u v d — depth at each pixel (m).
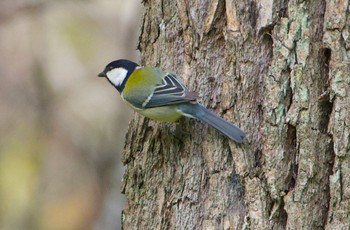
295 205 8.52
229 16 9.18
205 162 9.30
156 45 10.27
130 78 10.20
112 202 18.80
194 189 9.33
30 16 21.44
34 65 21.97
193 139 9.42
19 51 22.06
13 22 21.27
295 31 8.70
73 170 20.86
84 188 20.58
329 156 8.48
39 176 21.06
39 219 20.56
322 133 8.51
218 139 9.19
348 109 8.30
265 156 8.74
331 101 8.44
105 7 22.34
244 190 8.96
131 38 19.86
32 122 21.62
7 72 21.88
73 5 21.97
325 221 8.48
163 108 9.49
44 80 21.94
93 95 22.00
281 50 8.73
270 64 9.01
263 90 9.02
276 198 8.64
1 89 21.73
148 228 9.66
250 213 8.74
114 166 20.08
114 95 21.92
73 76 22.20
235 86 9.15
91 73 22.23
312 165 8.47
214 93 9.41
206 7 9.56
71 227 20.28
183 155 9.47
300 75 8.59
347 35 8.34
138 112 9.96
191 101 9.20
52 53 22.31
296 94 8.61
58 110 21.72
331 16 8.43
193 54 9.63
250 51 9.09
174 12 10.02
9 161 21.14
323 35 8.56
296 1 8.74
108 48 22.47
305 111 8.55
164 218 9.52
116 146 20.30
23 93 21.80
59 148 21.27
